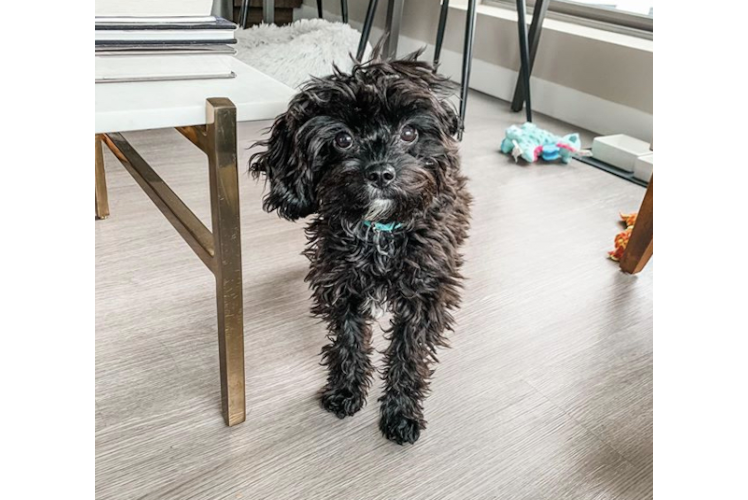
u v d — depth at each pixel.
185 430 1.20
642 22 3.03
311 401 1.30
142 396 1.27
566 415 1.30
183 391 1.29
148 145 2.50
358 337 1.24
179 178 2.20
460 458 1.18
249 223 1.98
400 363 1.19
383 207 1.05
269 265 1.76
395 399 1.22
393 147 1.06
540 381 1.39
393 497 1.08
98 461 1.11
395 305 1.15
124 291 1.59
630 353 1.50
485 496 1.10
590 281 1.80
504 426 1.26
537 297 1.70
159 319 1.50
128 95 0.94
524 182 2.45
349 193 1.05
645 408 1.33
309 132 1.06
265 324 1.52
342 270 1.13
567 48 3.13
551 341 1.52
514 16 3.45
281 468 1.13
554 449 1.21
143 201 2.05
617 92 2.96
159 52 1.03
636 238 1.77
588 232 2.08
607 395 1.36
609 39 2.99
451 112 1.16
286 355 1.42
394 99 1.04
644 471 1.17
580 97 3.13
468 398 1.32
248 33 3.33
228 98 0.96
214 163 0.98
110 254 1.75
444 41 3.80
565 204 2.28
